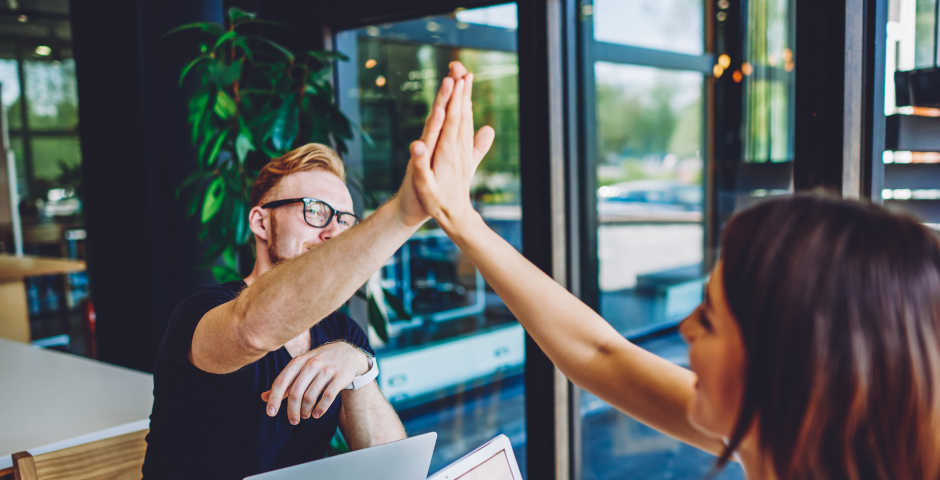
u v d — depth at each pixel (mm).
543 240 2016
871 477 503
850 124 1457
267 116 2131
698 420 627
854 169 1476
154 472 1104
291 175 1283
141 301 2684
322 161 1318
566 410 2064
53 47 6918
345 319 1354
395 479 860
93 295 2877
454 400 3980
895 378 484
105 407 1625
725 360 569
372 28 3182
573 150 2055
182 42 2580
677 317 5223
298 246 1263
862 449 498
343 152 2402
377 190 3656
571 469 2125
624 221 5363
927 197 1551
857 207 546
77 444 1400
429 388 3908
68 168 6945
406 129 3729
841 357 486
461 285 4121
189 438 1089
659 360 813
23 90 7195
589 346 829
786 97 4141
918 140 1521
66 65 7324
